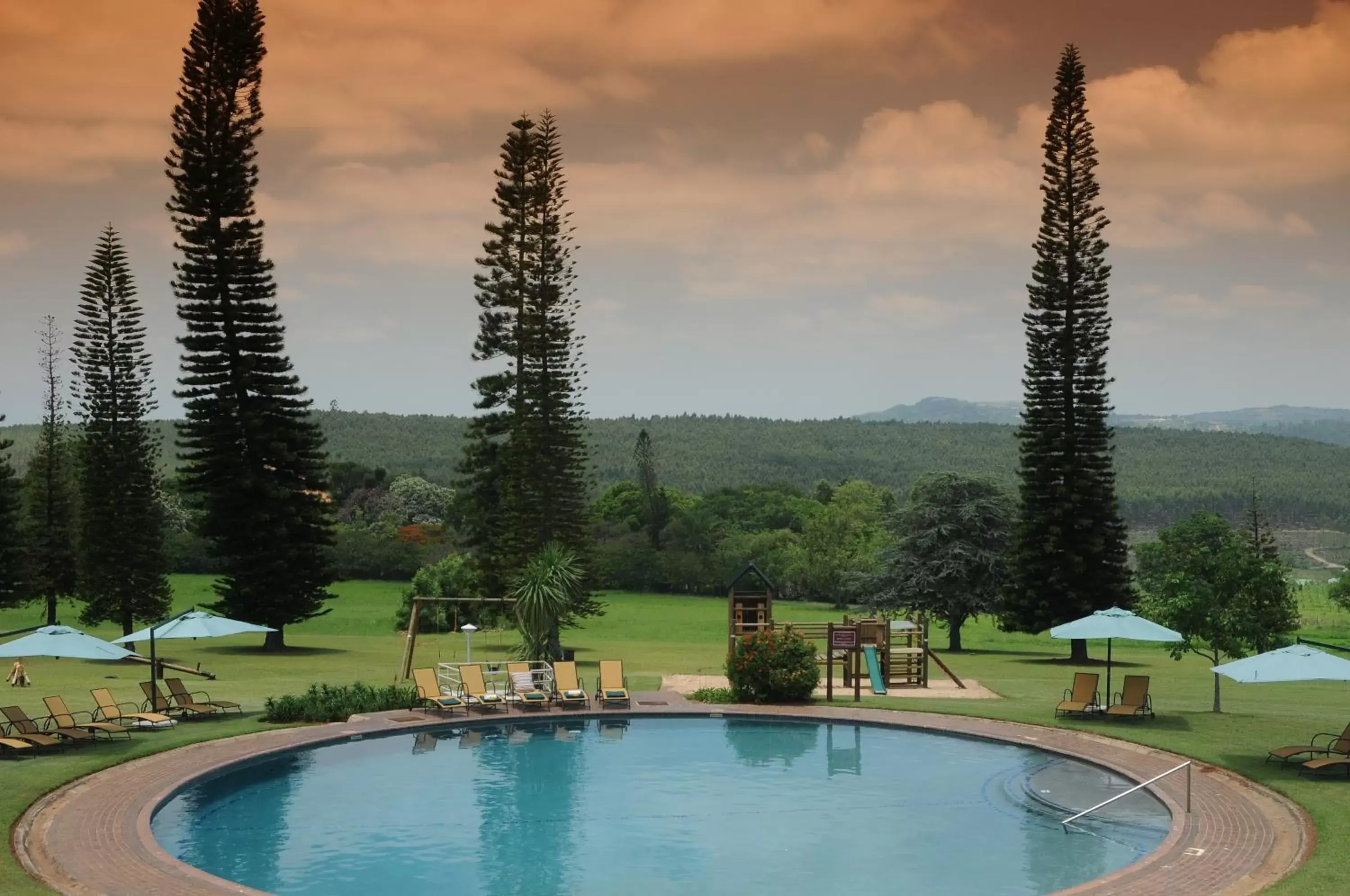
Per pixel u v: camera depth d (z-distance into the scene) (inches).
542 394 1763.0
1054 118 1694.1
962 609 1905.8
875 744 883.4
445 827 652.1
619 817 675.4
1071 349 1679.4
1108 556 1673.2
